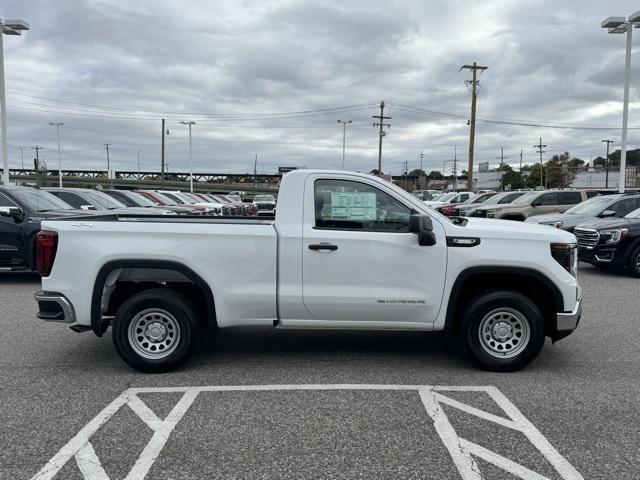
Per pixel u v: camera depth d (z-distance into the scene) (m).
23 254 9.62
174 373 5.04
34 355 5.59
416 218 4.68
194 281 4.91
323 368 5.20
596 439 3.68
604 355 5.58
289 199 5.00
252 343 6.07
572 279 4.96
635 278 10.68
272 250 4.91
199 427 3.86
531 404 4.27
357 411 4.14
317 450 3.52
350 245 4.89
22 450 3.52
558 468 3.29
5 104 21.22
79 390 4.59
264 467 3.31
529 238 4.92
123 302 5.32
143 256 4.88
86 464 3.34
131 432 3.78
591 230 10.81
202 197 29.69
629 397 4.42
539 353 5.23
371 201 5.02
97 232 4.90
